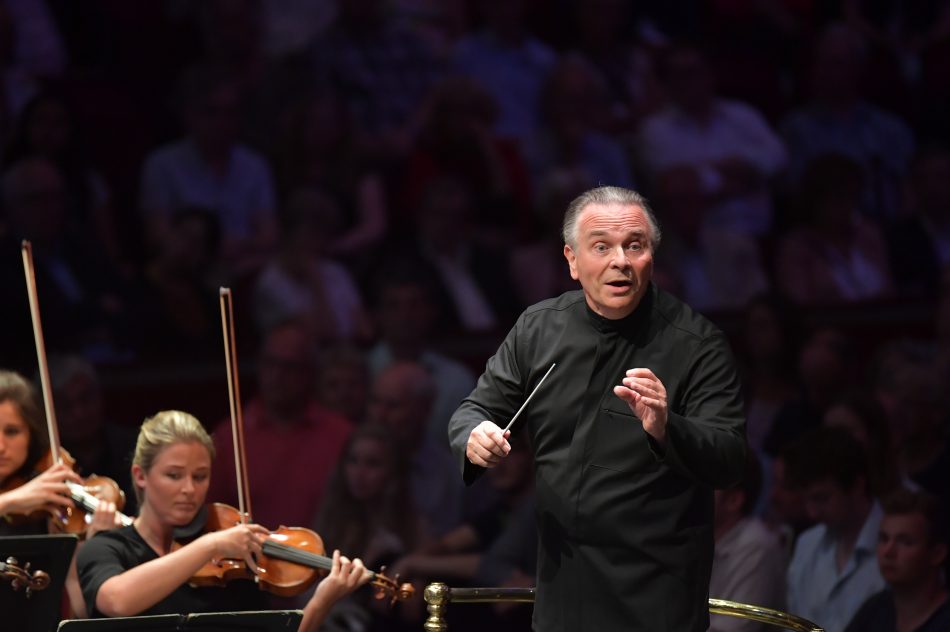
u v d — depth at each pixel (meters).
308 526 20.45
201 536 12.14
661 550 9.34
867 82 32.25
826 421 18.50
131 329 23.55
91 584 11.37
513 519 18.56
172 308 24.19
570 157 28.72
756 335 22.12
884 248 28.81
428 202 26.17
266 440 20.84
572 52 29.78
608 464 9.41
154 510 11.87
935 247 29.00
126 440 19.11
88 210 24.89
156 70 28.12
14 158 24.38
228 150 26.22
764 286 28.02
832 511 15.85
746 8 32.84
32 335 22.42
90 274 23.48
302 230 25.45
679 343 9.48
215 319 24.47
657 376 9.45
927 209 29.19
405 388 20.75
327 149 26.80
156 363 22.73
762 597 15.66
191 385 22.84
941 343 24.09
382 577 12.14
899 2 34.22
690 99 29.52
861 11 33.88
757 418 21.70
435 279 25.70
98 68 28.11
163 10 28.34
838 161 28.16
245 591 12.12
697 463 8.75
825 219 28.19
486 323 26.00
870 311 26.81
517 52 29.47
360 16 28.38
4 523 12.91
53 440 13.15
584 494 9.45
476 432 9.13
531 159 28.75
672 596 9.34
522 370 9.91
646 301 9.59
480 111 27.94
